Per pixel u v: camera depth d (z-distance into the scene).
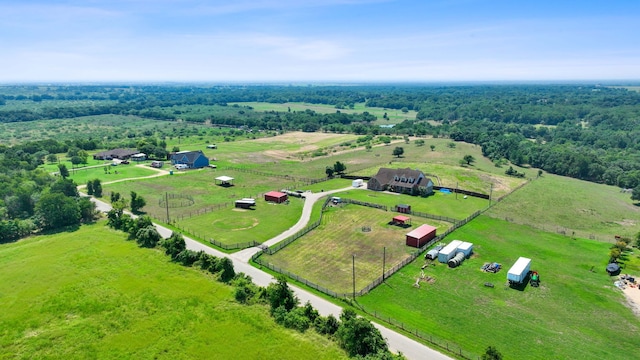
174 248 66.44
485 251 71.75
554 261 68.19
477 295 57.06
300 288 58.00
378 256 69.56
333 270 64.44
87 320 49.56
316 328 48.16
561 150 157.88
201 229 81.31
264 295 54.62
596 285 60.12
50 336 46.44
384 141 196.75
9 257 66.62
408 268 64.88
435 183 119.81
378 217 89.25
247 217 88.75
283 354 43.88
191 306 52.66
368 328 43.59
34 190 98.50
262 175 131.62
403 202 100.62
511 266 66.12
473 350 45.16
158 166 143.62
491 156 163.38
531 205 101.56
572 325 50.38
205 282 58.78
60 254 67.75
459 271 64.12
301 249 72.31
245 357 43.47
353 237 77.94
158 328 48.12
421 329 49.06
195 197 104.94
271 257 68.81
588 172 140.62
